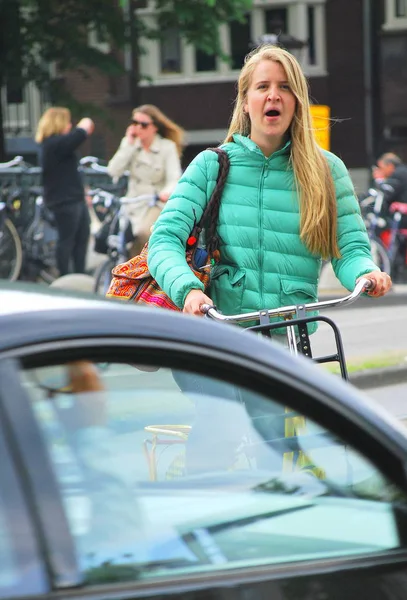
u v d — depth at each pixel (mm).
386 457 7332
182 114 102188
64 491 6484
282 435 7262
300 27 99312
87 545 6473
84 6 67812
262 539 7066
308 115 12281
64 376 6672
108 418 6840
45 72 69562
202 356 7066
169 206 12344
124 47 68875
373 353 33312
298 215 12289
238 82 12586
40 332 6652
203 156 12438
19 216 44656
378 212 58125
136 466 6988
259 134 12305
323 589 6895
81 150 97938
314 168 12203
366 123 95750
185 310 11477
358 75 99125
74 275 39281
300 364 7387
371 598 6973
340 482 7273
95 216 44594
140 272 12828
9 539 6238
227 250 12367
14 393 6461
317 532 7168
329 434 7309
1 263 44094
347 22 99062
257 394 7207
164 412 7074
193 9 67125
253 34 100875
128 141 38094
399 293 49375
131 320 6949
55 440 6559
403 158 97625
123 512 6762
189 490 7141
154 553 6719
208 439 7277
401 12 96688
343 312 45250
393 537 7207
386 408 27188
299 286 12344
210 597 6641
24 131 98250
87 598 6309
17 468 6352
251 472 7312
